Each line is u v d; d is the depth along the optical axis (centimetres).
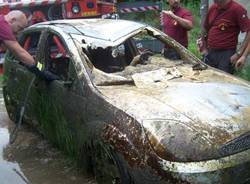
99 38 585
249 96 503
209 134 431
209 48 734
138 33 606
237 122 448
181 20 803
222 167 421
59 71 607
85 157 521
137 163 434
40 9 1119
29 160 603
